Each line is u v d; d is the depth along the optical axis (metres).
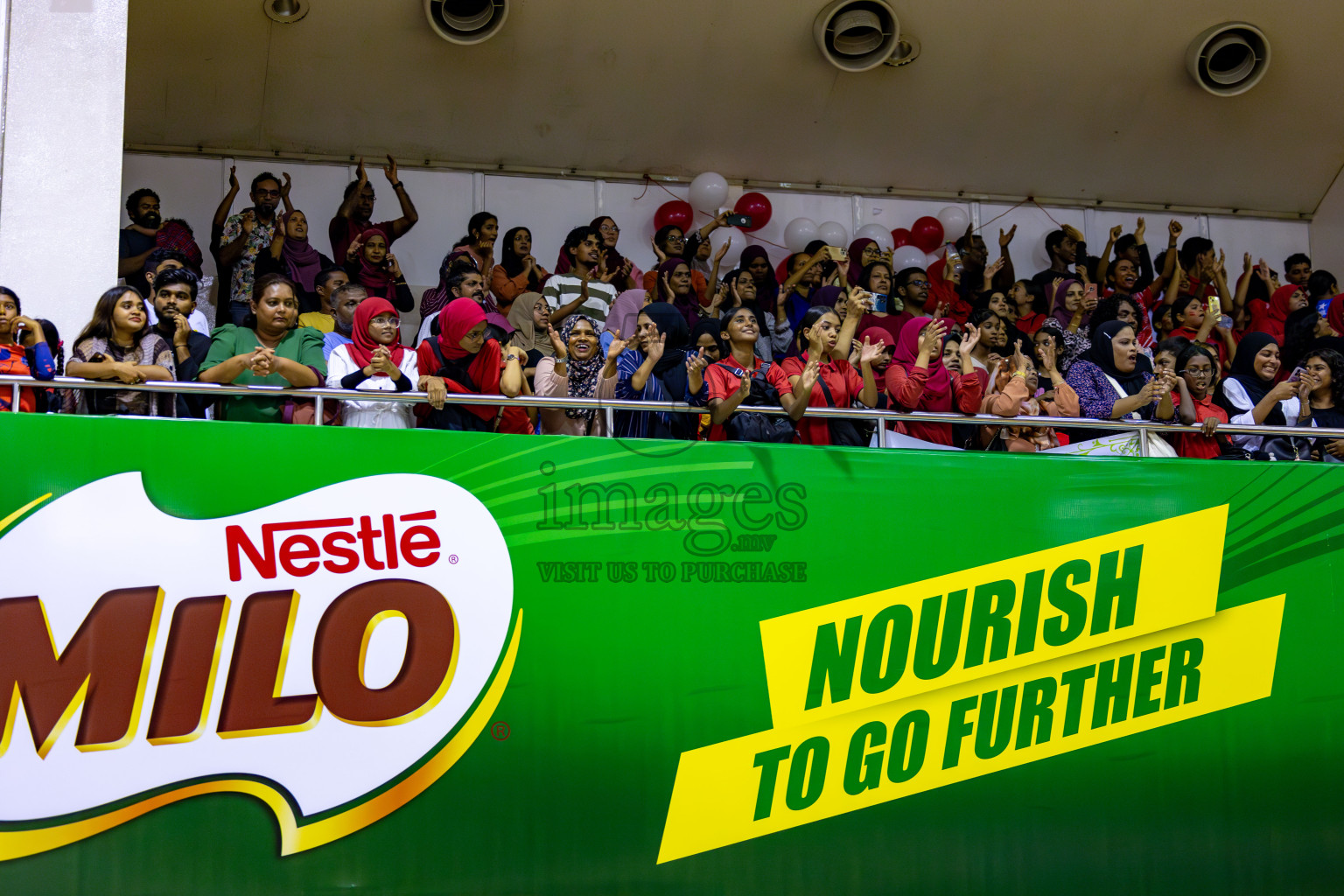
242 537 3.85
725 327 4.60
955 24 7.58
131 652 3.73
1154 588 4.47
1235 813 4.39
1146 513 4.51
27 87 4.38
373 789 3.82
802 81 7.81
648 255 8.10
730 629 4.12
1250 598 4.55
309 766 3.79
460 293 5.91
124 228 6.58
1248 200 8.95
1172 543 4.51
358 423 4.27
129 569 3.76
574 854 3.91
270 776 3.76
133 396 4.17
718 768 4.04
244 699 3.78
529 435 4.11
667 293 6.90
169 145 7.37
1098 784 4.30
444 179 7.80
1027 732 4.29
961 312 7.79
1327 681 4.55
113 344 4.18
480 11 7.02
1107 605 4.42
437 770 3.87
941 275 7.95
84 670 3.69
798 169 8.34
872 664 4.21
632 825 3.96
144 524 3.79
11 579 3.68
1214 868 4.34
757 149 8.17
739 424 4.54
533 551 4.04
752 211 8.03
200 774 3.72
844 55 7.60
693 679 4.07
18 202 4.30
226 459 3.88
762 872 4.02
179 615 3.77
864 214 8.52
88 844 3.63
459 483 4.03
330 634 3.87
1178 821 4.34
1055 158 8.52
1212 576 4.52
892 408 4.75
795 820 4.07
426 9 6.92
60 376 3.93
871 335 5.55
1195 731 4.41
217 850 3.71
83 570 3.73
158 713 3.72
